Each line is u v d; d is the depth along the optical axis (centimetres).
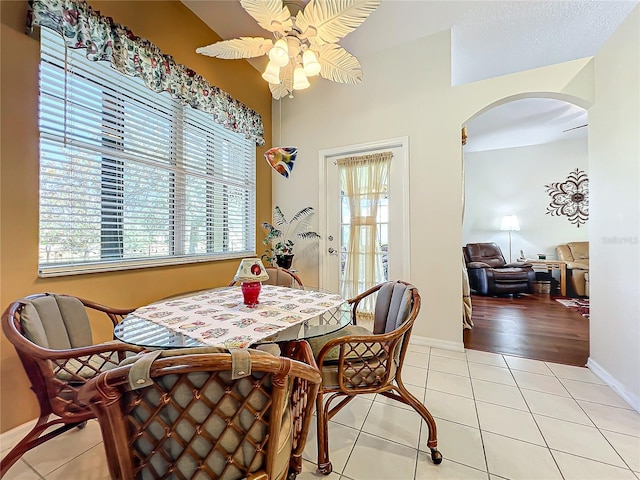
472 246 559
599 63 215
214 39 271
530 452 140
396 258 295
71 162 173
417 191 282
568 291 508
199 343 107
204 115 269
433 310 276
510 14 246
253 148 331
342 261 325
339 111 321
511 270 502
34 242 155
